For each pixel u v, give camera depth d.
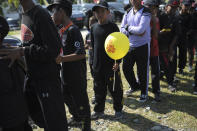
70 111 3.51
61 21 2.91
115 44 3.23
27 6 2.18
